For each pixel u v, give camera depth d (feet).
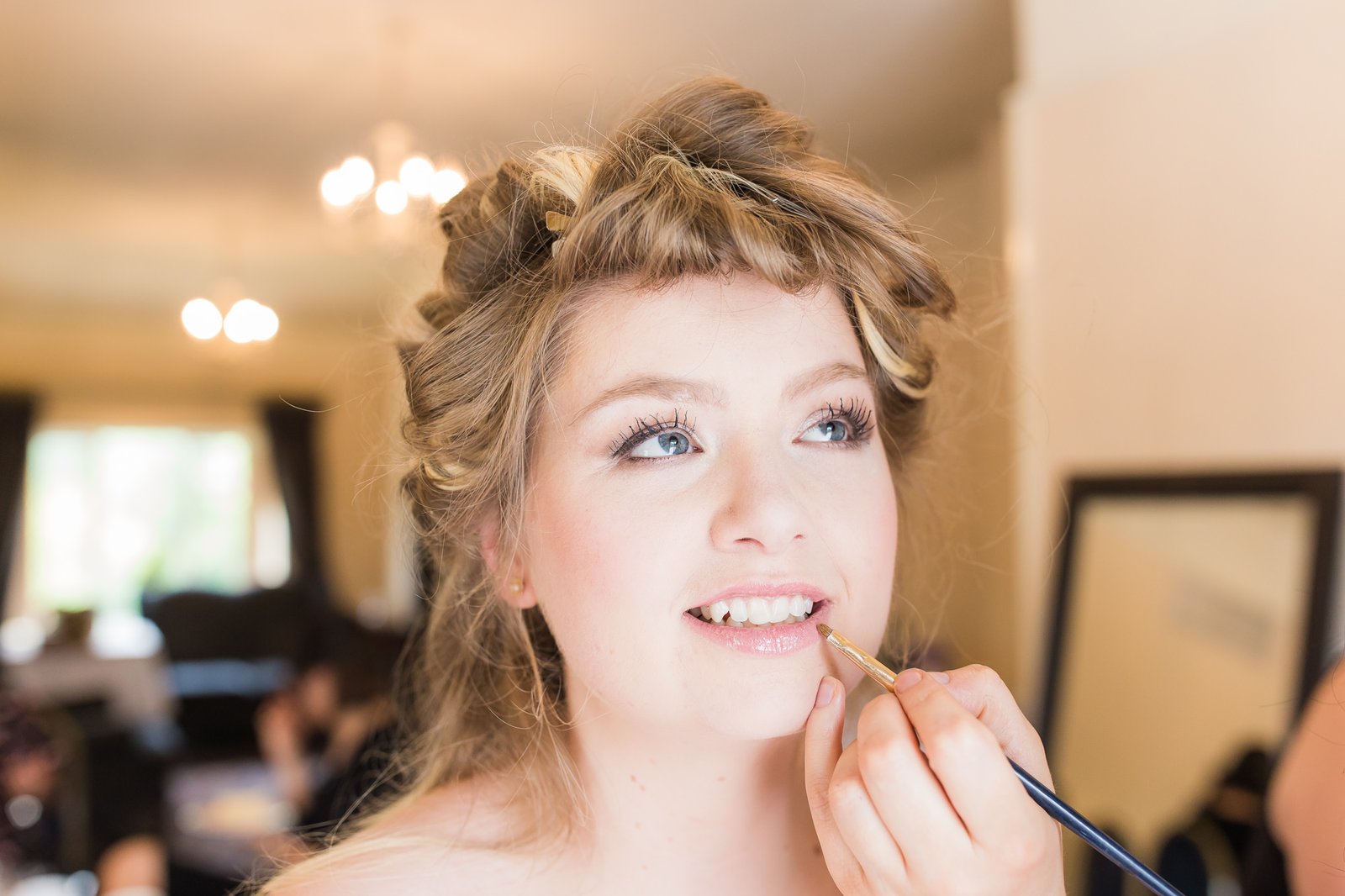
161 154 12.20
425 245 3.36
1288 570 5.19
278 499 23.90
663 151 2.43
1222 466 5.66
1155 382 6.05
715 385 2.30
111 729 11.07
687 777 2.47
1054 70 6.81
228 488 23.80
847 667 2.36
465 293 2.80
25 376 21.93
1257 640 5.29
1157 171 6.06
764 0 8.05
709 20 8.41
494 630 3.05
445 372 2.75
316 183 13.30
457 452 2.72
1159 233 6.05
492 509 2.73
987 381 3.73
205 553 23.63
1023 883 1.95
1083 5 6.60
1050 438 6.67
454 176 7.92
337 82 9.97
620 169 2.41
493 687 3.07
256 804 8.61
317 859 2.70
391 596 17.74
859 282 2.42
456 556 3.04
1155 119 6.07
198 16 8.64
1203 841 5.27
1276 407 5.41
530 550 2.58
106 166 12.67
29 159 12.39
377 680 7.25
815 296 2.39
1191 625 5.66
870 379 2.70
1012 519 7.45
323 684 8.45
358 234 8.89
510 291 2.65
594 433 2.35
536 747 2.70
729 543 2.23
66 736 10.74
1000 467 7.38
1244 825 5.13
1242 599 5.40
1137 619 5.95
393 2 8.32
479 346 2.69
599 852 2.57
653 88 3.18
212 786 13.12
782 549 2.24
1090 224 6.46
